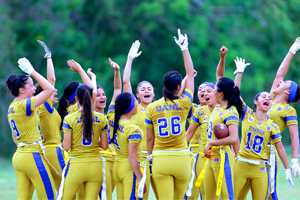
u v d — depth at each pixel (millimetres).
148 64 84188
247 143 22609
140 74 84000
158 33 84062
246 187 23047
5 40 72125
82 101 21031
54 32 75938
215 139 21234
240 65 25156
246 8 89625
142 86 26078
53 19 77000
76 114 21031
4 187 38688
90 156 20953
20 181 22406
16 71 72812
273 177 22531
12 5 78188
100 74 77812
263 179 22422
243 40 89250
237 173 22703
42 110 24016
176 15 81375
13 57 75812
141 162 22547
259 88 84312
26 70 21656
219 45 82625
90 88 21250
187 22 81688
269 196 23703
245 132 22750
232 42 85125
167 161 20375
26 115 21734
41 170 21969
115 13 82812
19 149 22094
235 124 20484
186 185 21141
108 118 24234
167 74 20828
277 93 24719
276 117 24125
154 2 79438
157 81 84625
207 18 85688
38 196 23797
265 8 91125
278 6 94250
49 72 25234
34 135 22109
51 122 24297
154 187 22156
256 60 85000
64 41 75938
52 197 22359
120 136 21438
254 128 22500
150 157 21266
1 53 71250
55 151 24297
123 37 81375
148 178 21797
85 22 86125
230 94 21016
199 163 25031
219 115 21031
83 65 77938
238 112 21266
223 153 21172
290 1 99125
